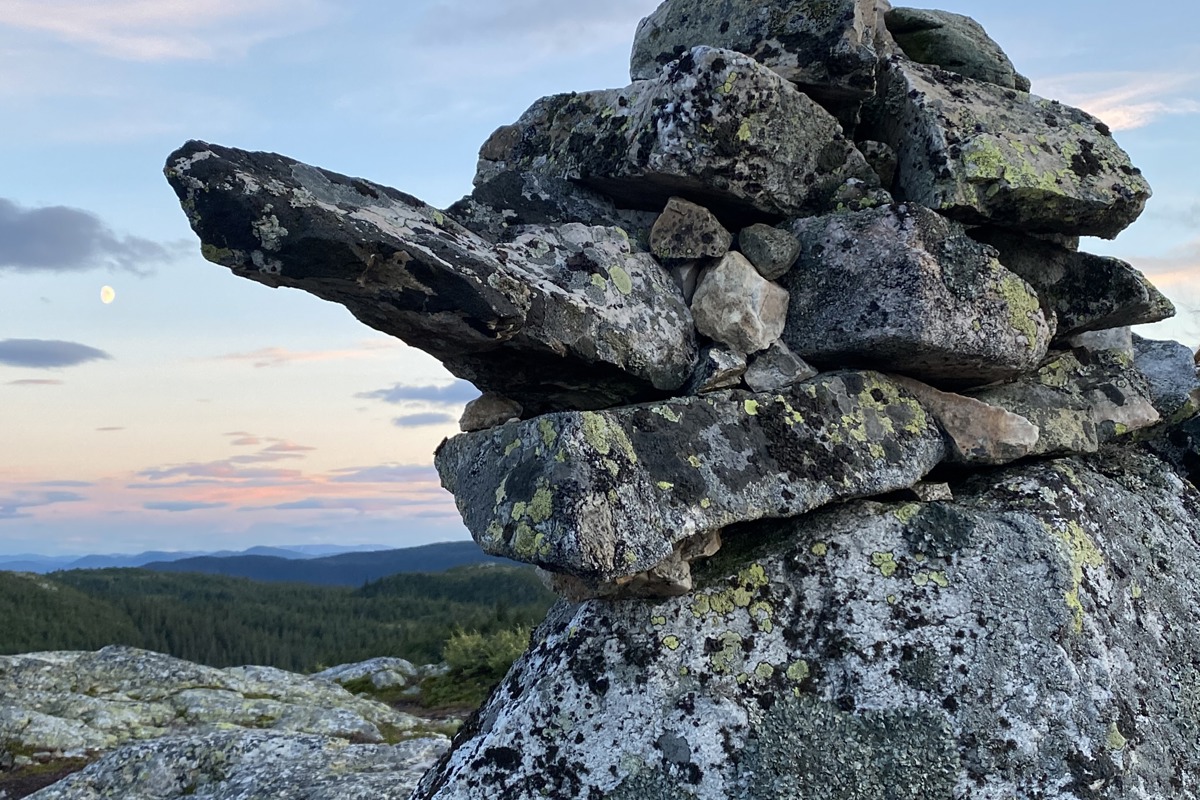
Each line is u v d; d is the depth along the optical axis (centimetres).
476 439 86
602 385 89
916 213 90
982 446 97
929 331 88
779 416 88
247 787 186
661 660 84
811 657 84
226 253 70
